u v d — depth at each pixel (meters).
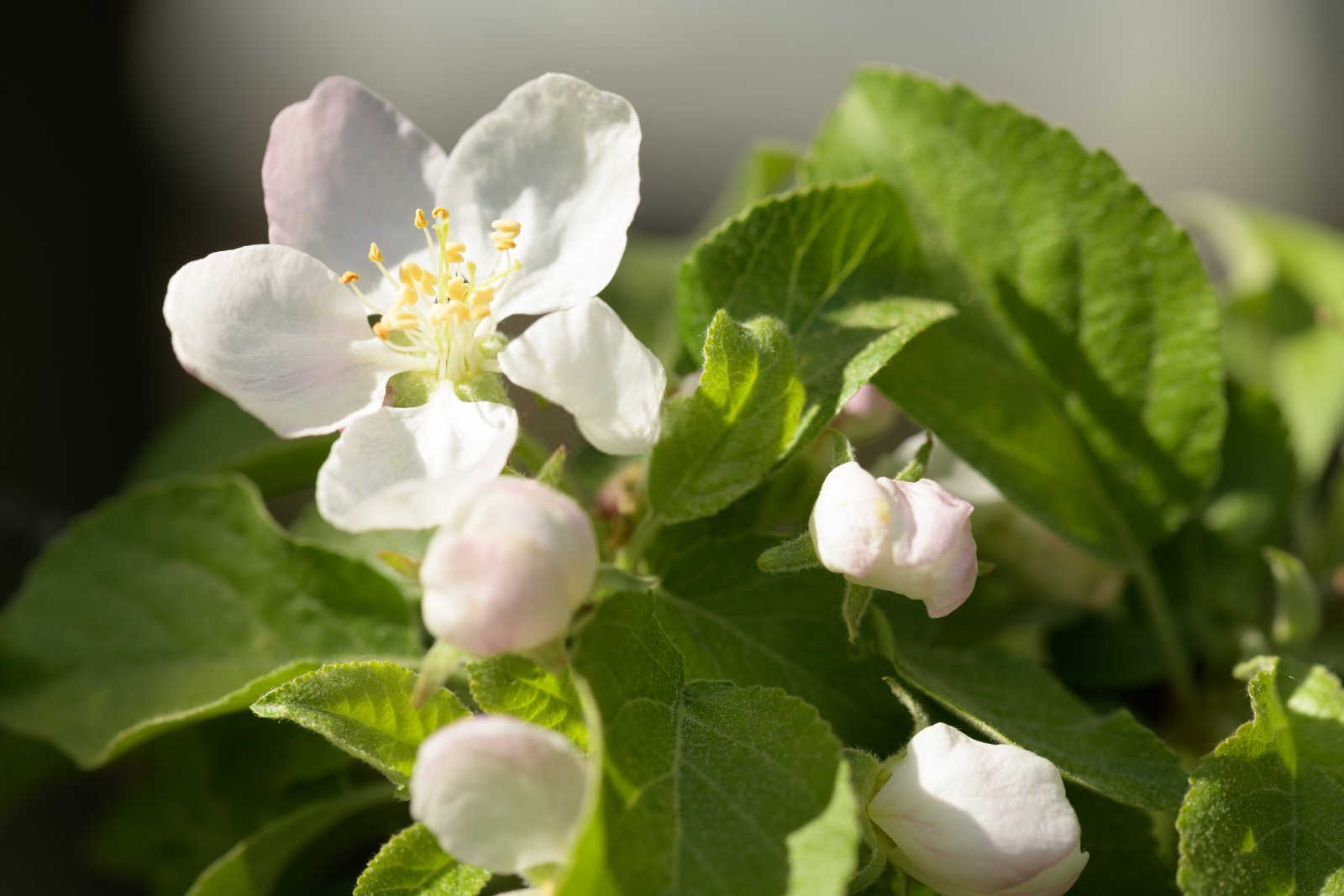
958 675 0.28
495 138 0.27
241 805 0.30
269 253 0.26
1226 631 0.30
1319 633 0.30
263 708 0.25
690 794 0.24
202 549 0.30
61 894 0.39
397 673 0.25
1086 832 0.27
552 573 0.24
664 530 0.27
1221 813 0.25
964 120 0.29
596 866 0.23
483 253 0.27
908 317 0.28
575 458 0.31
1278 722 0.26
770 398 0.26
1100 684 0.30
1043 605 0.30
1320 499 0.34
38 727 0.30
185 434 0.34
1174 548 0.31
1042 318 0.29
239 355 0.26
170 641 0.30
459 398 0.27
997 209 0.29
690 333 0.28
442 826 0.23
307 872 0.30
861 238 0.28
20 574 0.37
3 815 0.33
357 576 0.30
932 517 0.25
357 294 0.27
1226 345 0.35
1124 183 0.29
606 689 0.24
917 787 0.25
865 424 0.29
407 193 0.28
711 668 0.27
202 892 0.28
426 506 0.24
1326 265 0.35
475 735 0.23
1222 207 0.36
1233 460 0.31
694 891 0.24
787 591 0.27
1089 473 0.29
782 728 0.25
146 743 0.32
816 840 0.24
